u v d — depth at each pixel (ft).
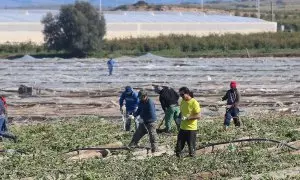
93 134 95.14
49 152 79.87
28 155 78.59
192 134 71.67
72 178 63.00
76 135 94.12
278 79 185.68
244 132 93.76
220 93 152.25
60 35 305.94
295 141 84.48
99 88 163.53
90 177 62.95
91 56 307.78
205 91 155.84
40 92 157.28
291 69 216.54
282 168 67.46
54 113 126.11
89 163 70.74
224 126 95.76
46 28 307.37
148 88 159.74
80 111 128.16
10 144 87.15
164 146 83.76
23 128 104.12
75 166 70.03
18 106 135.44
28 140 91.45
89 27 305.94
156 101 139.95
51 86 170.40
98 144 85.40
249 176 62.90
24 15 382.83
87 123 108.99
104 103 136.67
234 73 203.62
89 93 153.89
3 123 92.73
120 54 310.04
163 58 273.13
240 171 65.57
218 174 64.54
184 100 71.87
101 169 67.41
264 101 138.72
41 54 311.47
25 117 121.80
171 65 238.27
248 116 113.91
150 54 278.26
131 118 93.97
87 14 307.17
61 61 265.95
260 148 79.10
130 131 95.86
